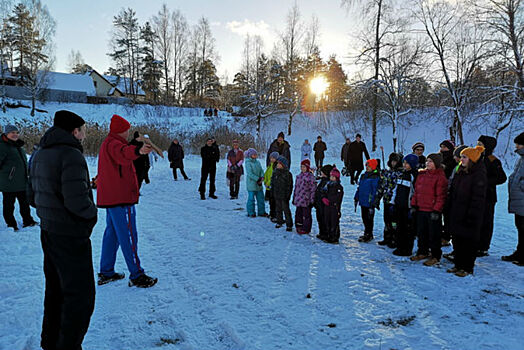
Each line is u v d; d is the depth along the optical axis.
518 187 4.24
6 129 5.26
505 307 3.07
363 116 27.28
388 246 5.00
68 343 2.17
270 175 6.69
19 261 4.14
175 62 48.88
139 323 2.81
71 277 2.17
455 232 3.92
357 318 2.87
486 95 17.64
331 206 5.12
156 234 5.53
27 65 34.00
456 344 2.49
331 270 3.99
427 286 3.54
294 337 2.60
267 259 4.38
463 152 3.88
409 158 4.65
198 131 25.58
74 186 2.14
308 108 34.94
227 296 3.31
